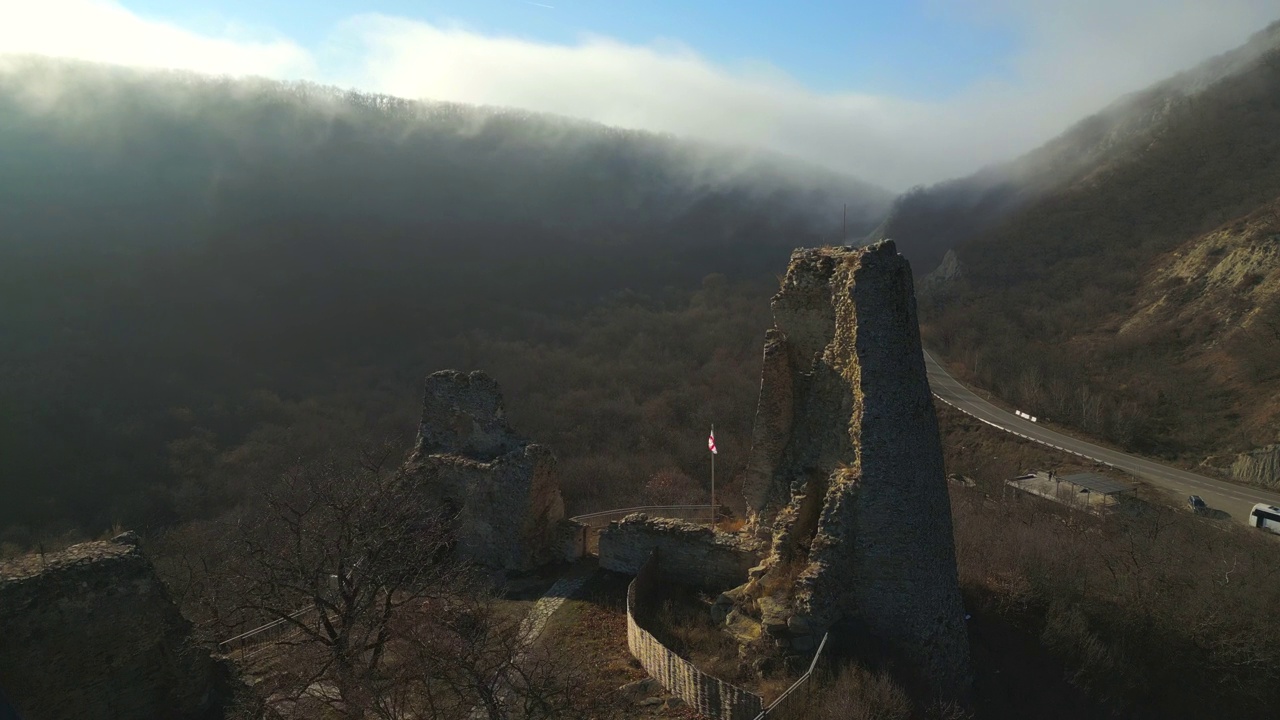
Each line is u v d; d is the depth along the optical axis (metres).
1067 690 20.05
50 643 13.80
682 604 19.23
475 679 13.60
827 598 16.00
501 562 22.61
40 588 13.82
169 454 46.78
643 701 15.52
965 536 28.25
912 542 16.50
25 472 41.62
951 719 15.31
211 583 19.91
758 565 18.45
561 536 23.16
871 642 16.16
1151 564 27.77
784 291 19.28
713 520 26.91
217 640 17.50
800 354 19.28
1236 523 39.44
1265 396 51.31
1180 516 38.97
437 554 23.34
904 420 16.83
